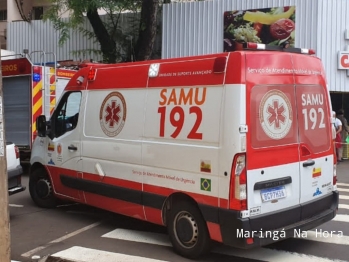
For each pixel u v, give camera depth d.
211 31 14.30
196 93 5.02
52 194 7.63
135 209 5.84
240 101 4.60
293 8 13.18
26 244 5.92
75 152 6.74
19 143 11.56
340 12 13.22
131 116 5.79
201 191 4.94
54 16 15.28
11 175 6.97
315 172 5.41
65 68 12.09
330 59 13.23
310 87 5.42
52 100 11.61
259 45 4.89
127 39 15.87
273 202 4.88
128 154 5.82
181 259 5.23
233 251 5.45
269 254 5.35
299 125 5.21
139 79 5.73
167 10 14.95
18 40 18.64
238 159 4.60
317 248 5.55
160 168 5.41
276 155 4.91
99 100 6.31
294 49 5.30
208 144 4.87
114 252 5.49
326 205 5.62
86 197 6.66
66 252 5.49
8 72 11.69
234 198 4.61
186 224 5.20
